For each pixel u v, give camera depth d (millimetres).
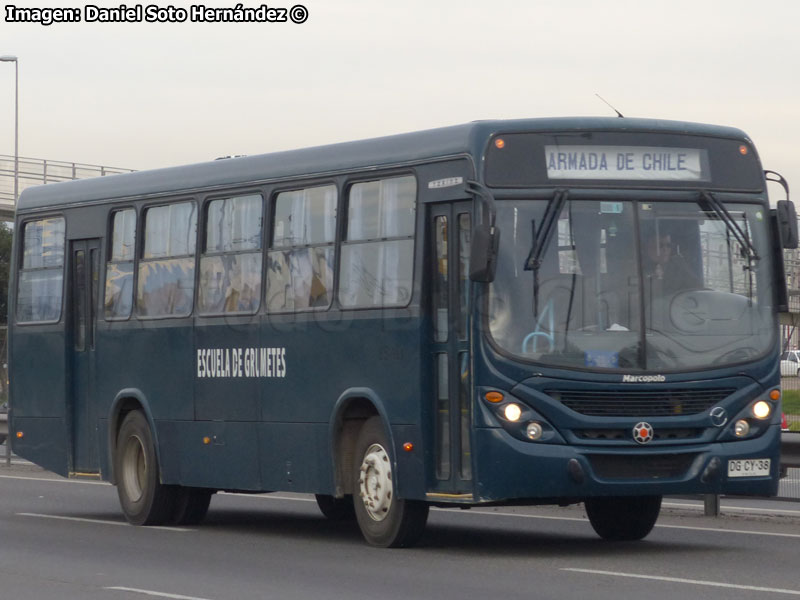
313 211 15281
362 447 14570
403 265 14016
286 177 15672
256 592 11453
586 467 13062
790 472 21609
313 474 15125
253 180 16156
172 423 17234
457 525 17375
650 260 13438
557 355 13133
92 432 18688
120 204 18297
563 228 13297
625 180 13508
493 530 16688
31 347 19688
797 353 30297
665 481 13250
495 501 13242
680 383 13305
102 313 18500
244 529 17078
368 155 14594
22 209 20078
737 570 12570
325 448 14945
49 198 19594
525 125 13406
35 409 19594
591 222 13359
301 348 15281
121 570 13008
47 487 24516
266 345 15789
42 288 19578
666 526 16984
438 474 13695
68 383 19031
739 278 13727
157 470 17531
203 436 16750
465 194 13359
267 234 15891
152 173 17891
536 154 13359
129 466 17969
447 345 13570
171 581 12203
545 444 13055
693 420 13336
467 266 13359
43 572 12898
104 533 16656
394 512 14234
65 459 19047
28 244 19938
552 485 13023
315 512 19594
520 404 13055
